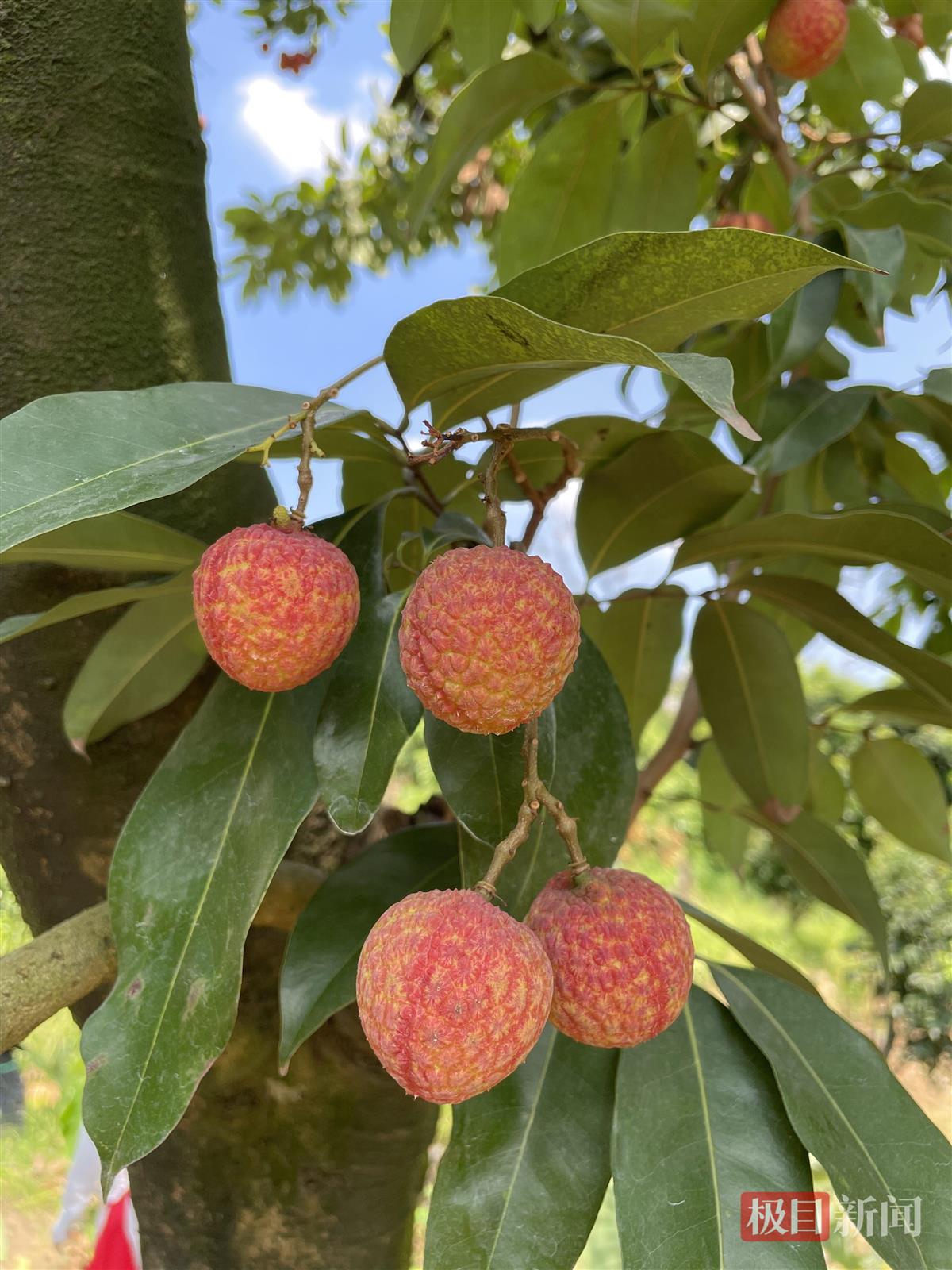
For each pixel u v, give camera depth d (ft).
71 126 0.73
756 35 1.13
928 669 0.88
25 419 0.50
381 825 0.90
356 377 0.55
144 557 0.71
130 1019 0.58
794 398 1.02
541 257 1.21
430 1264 0.61
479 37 1.12
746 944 0.86
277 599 0.53
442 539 0.66
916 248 1.01
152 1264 0.90
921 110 1.02
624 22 0.99
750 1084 0.69
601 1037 0.54
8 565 0.76
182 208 0.79
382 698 0.62
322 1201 0.85
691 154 1.17
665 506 0.94
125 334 0.74
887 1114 0.67
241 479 0.82
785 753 1.10
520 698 0.51
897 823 1.34
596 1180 0.65
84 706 0.75
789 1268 0.59
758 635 1.05
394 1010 0.48
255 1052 0.81
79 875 0.80
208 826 0.64
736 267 0.48
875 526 0.80
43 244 0.73
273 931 0.81
